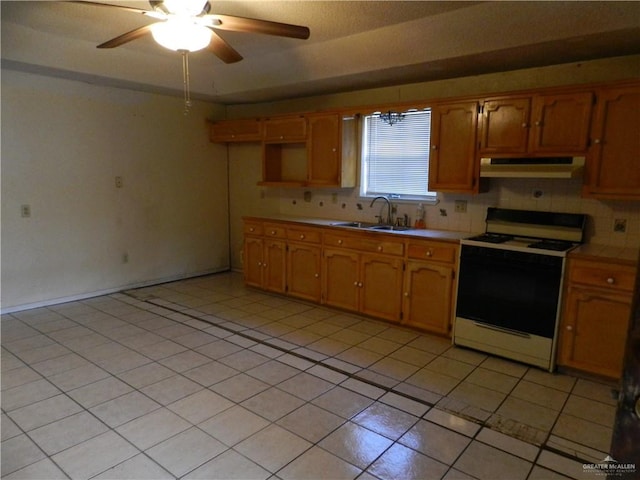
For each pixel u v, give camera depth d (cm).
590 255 283
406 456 213
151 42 389
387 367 312
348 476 199
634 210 310
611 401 267
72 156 443
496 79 373
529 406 261
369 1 284
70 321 397
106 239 481
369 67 372
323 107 495
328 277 438
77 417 243
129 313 423
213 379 290
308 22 327
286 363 316
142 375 294
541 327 305
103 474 198
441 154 369
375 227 439
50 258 438
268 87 458
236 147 587
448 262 351
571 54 313
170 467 203
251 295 494
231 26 233
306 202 520
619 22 257
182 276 563
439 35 319
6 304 413
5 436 225
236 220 605
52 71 400
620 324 277
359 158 461
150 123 505
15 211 409
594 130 294
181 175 545
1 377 288
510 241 332
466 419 246
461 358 328
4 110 393
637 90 277
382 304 398
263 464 206
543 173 313
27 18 327
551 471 204
